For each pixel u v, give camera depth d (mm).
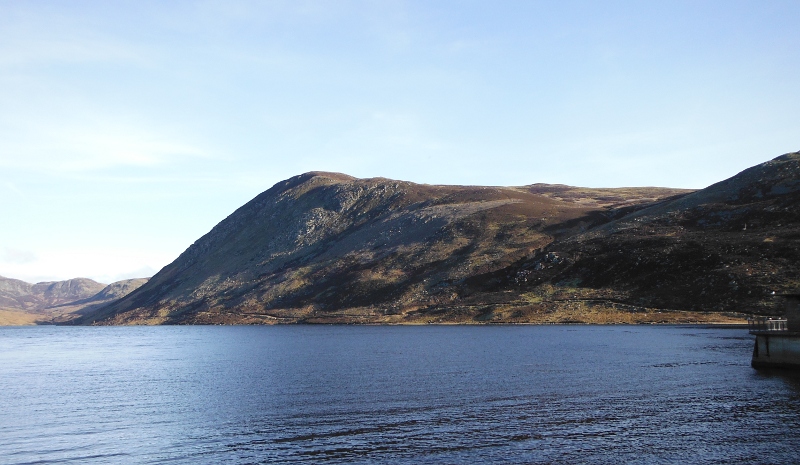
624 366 72125
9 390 67625
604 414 47312
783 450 37781
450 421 45812
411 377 67812
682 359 76562
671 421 44781
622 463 36062
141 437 43719
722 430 42188
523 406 50562
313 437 42188
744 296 138750
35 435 44938
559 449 38688
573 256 189500
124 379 76250
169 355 112312
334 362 86000
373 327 179875
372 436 42062
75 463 37969
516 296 179000
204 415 50438
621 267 172625
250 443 41250
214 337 167375
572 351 90188
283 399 56406
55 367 94438
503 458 37156
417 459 37188
